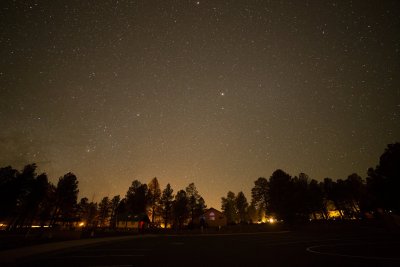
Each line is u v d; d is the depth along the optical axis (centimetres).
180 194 6694
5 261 1076
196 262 1116
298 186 4722
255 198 6334
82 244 1880
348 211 6184
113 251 1559
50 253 1428
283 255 1301
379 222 3634
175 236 3494
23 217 4691
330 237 2506
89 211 8000
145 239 2844
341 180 6162
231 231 4391
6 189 3931
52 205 5369
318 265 988
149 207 6869
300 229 4231
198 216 6962
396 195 2936
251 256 1289
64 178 5441
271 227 4528
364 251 1352
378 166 3306
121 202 8250
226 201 8794
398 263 980
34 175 4675
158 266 1022
